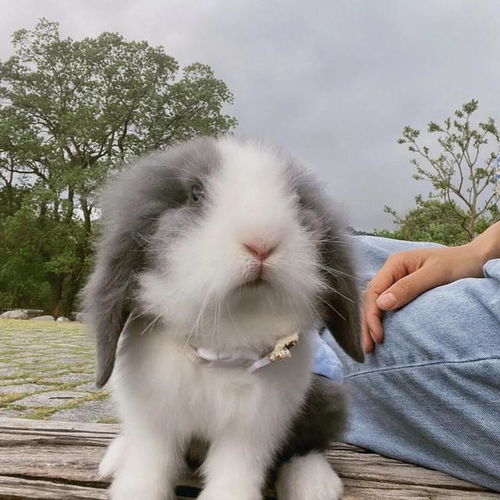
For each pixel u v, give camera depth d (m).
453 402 0.32
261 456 0.27
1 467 0.32
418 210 3.41
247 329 0.25
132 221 0.26
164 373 0.26
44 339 1.68
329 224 0.27
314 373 0.31
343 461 0.36
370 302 0.36
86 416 0.70
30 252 4.02
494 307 0.31
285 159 0.28
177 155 0.27
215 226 0.24
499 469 0.31
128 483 0.27
